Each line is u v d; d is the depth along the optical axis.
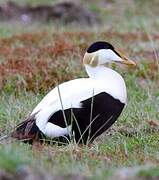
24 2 35.97
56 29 27.84
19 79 17.47
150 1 36.56
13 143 11.39
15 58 19.53
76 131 12.16
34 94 16.77
